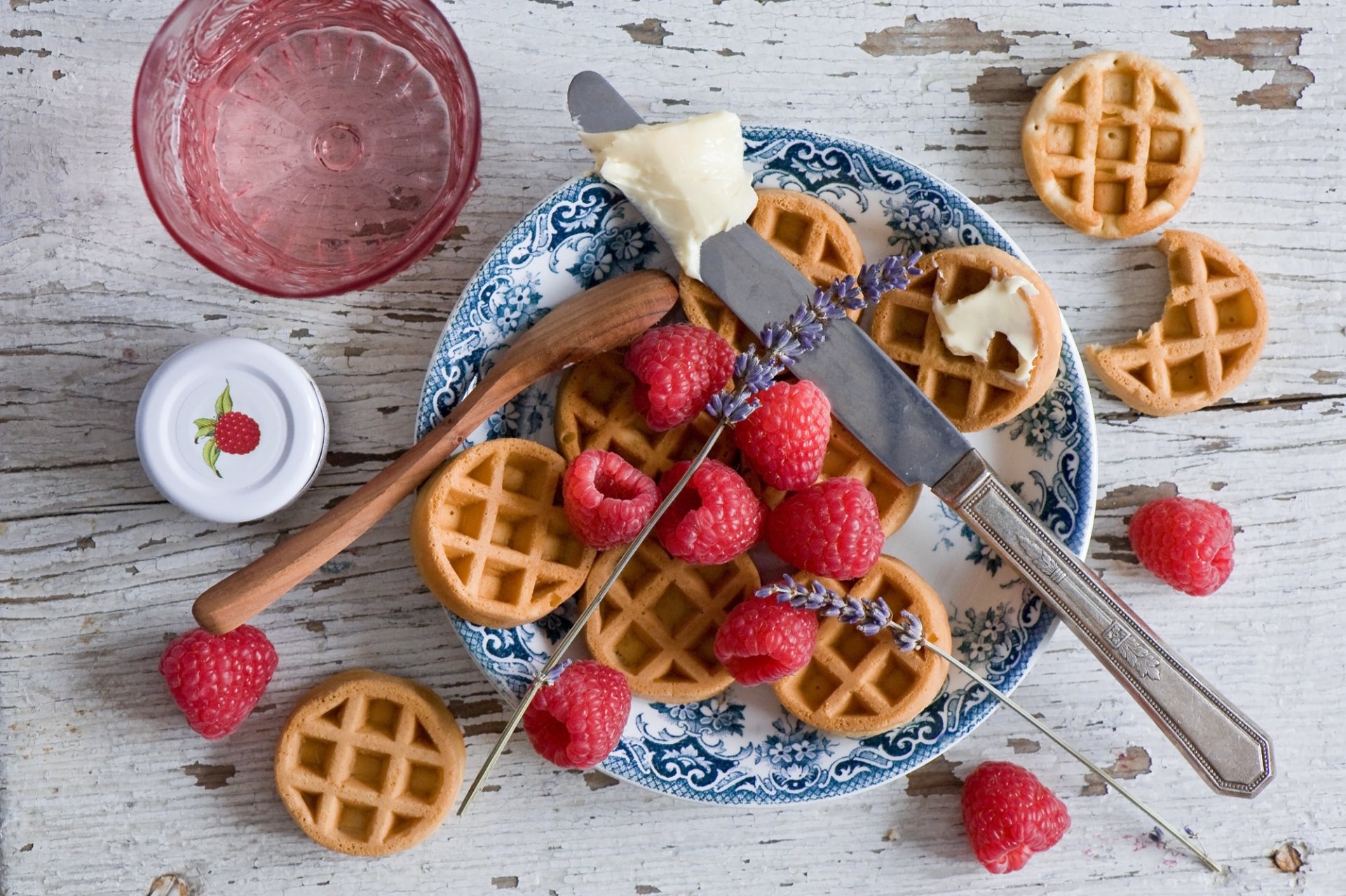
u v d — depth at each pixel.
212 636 0.60
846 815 0.63
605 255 0.60
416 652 0.62
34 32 0.61
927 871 0.63
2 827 0.62
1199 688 0.59
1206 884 0.63
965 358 0.60
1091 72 0.61
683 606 0.61
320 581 0.62
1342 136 0.62
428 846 0.62
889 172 0.60
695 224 0.59
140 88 0.58
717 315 0.60
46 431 0.61
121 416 0.62
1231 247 0.63
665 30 0.62
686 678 0.60
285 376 0.60
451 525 0.60
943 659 0.60
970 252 0.60
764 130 0.60
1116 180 0.61
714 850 0.63
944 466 0.60
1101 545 0.63
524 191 0.62
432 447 0.59
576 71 0.62
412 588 0.62
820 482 0.59
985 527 0.60
